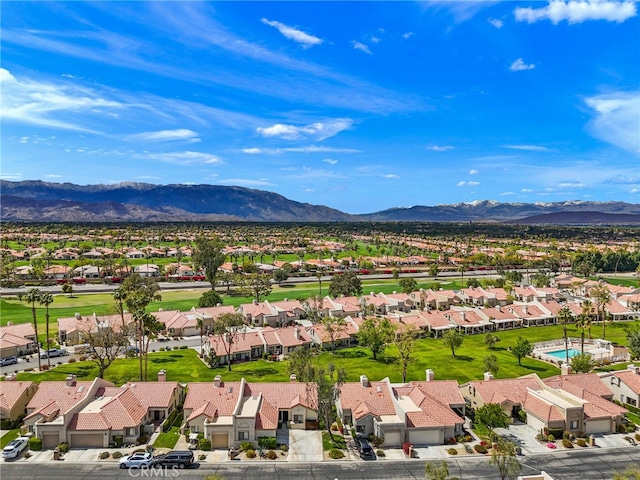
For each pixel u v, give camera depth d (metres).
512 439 69.81
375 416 70.56
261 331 119.75
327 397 69.19
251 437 67.06
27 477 58.12
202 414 69.06
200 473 59.75
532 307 156.62
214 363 104.56
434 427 68.50
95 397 73.94
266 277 180.75
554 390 77.94
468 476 59.53
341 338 121.00
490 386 79.56
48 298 101.56
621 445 68.38
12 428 71.31
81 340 119.31
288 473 59.97
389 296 173.12
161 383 77.88
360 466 61.94
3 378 92.88
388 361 108.25
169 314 139.25
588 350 117.56
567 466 62.19
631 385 82.00
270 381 92.62
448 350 119.25
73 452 64.69
